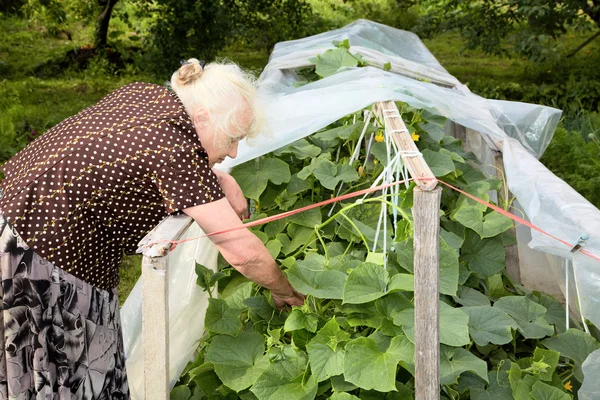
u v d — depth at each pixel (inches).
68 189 69.1
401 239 87.7
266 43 412.8
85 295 73.9
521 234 129.3
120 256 77.9
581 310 86.0
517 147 122.9
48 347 72.7
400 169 92.4
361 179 118.1
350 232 103.1
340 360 76.5
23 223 69.5
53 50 402.6
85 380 75.2
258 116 79.8
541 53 319.6
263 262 76.6
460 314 75.5
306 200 115.9
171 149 69.2
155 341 64.9
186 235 105.8
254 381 82.4
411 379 81.9
